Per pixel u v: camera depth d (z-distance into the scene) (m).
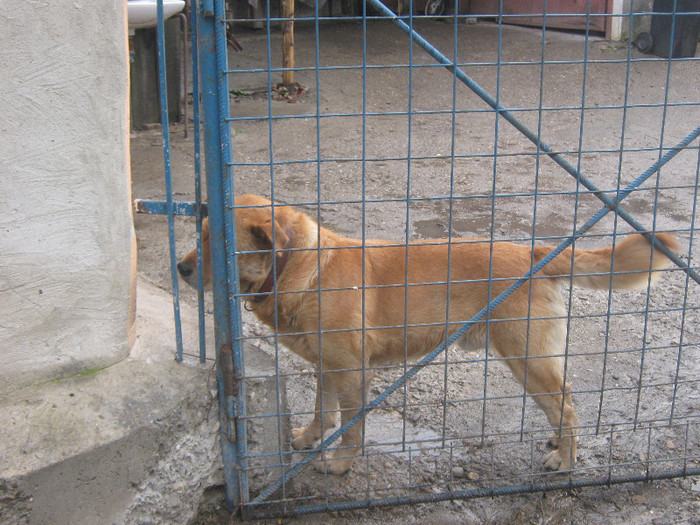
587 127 8.95
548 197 6.88
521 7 13.87
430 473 3.40
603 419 3.77
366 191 7.00
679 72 10.88
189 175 7.22
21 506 2.53
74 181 2.68
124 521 2.75
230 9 13.13
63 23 2.49
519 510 3.18
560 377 3.30
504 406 3.90
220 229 2.65
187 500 2.96
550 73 11.05
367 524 3.09
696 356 4.34
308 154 8.05
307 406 3.87
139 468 2.75
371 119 9.34
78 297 2.81
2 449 2.55
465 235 5.99
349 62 11.67
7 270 2.65
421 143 8.52
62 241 2.72
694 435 3.63
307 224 3.21
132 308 3.08
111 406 2.76
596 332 4.61
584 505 3.20
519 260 3.29
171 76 8.72
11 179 2.57
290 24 9.81
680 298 5.00
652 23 11.59
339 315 3.17
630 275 3.17
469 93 10.45
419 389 4.04
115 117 2.71
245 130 8.75
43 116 2.55
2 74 2.45
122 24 2.66
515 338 3.26
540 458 3.50
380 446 3.58
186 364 3.04
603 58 11.61
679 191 6.94
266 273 3.13
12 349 2.74
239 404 2.90
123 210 2.84
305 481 3.34
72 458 2.59
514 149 8.30
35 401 2.73
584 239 5.95
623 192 2.79
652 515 3.13
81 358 2.89
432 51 2.44
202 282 2.93
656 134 8.61
